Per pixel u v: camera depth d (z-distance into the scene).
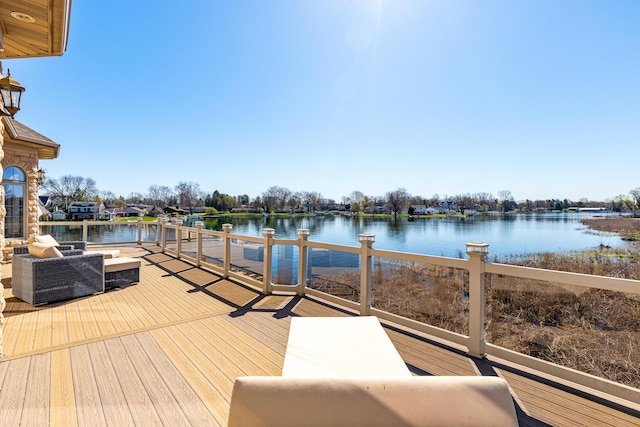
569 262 11.78
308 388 0.94
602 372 2.34
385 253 3.79
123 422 1.98
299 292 4.94
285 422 0.91
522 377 2.55
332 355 1.98
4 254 7.57
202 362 2.78
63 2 2.83
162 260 8.06
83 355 2.88
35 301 4.29
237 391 0.94
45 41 3.47
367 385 0.95
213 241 6.93
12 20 3.08
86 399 2.21
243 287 5.41
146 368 2.66
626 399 2.22
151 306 4.38
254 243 5.53
